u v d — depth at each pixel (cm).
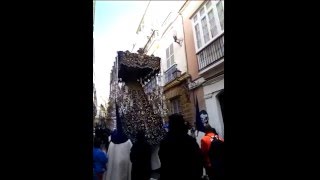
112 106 357
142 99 319
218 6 579
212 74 572
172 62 650
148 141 288
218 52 568
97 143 314
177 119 246
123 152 291
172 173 232
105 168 289
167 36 671
